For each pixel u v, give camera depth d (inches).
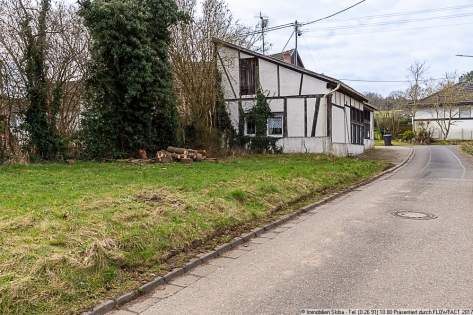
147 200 312.8
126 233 231.6
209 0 872.9
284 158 778.8
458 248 236.1
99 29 653.3
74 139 676.1
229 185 402.6
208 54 877.2
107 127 684.1
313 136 861.2
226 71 921.5
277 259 229.0
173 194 339.9
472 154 986.1
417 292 173.8
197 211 297.4
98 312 165.5
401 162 825.5
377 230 283.7
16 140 629.6
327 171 566.9
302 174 511.2
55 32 627.5
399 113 2290.8
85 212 265.3
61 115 704.4
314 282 189.9
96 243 205.0
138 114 701.9
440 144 1717.5
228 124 922.1
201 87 870.4
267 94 895.1
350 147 1008.2
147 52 676.7
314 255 232.5
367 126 1259.2
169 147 728.3
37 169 521.0
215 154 836.0
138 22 669.3
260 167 594.9
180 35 860.0
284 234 288.0
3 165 554.3
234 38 906.1
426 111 2020.2
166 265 218.2
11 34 612.1
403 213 338.0
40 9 621.6
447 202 381.7
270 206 360.5
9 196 319.6
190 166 603.5
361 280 189.9
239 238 273.0
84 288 178.5
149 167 582.2
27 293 162.1
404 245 244.8
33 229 225.6
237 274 207.5
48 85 647.1
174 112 783.1
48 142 633.0
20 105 625.3
